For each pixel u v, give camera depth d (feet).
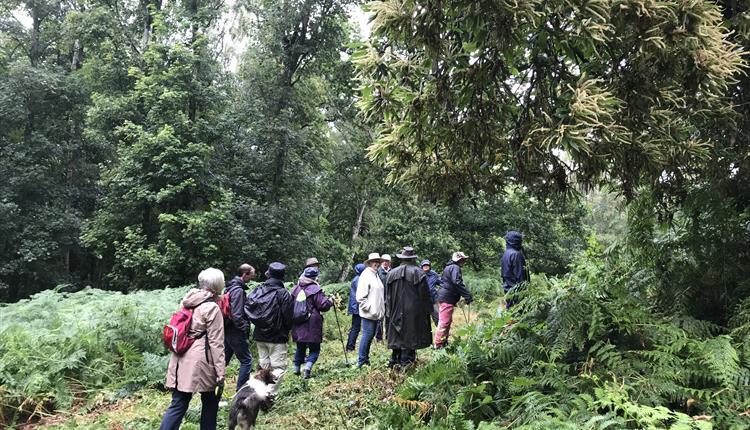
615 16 10.89
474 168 15.70
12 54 79.41
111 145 70.69
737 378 9.58
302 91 65.21
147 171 52.70
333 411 15.87
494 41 11.40
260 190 59.52
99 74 69.56
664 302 13.89
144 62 64.39
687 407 9.46
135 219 55.67
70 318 26.48
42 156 67.87
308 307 22.08
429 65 12.48
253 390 15.47
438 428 10.11
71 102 69.15
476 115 13.46
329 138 76.38
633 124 11.85
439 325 24.57
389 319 20.02
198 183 52.95
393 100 12.75
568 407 9.61
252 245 51.80
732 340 11.06
